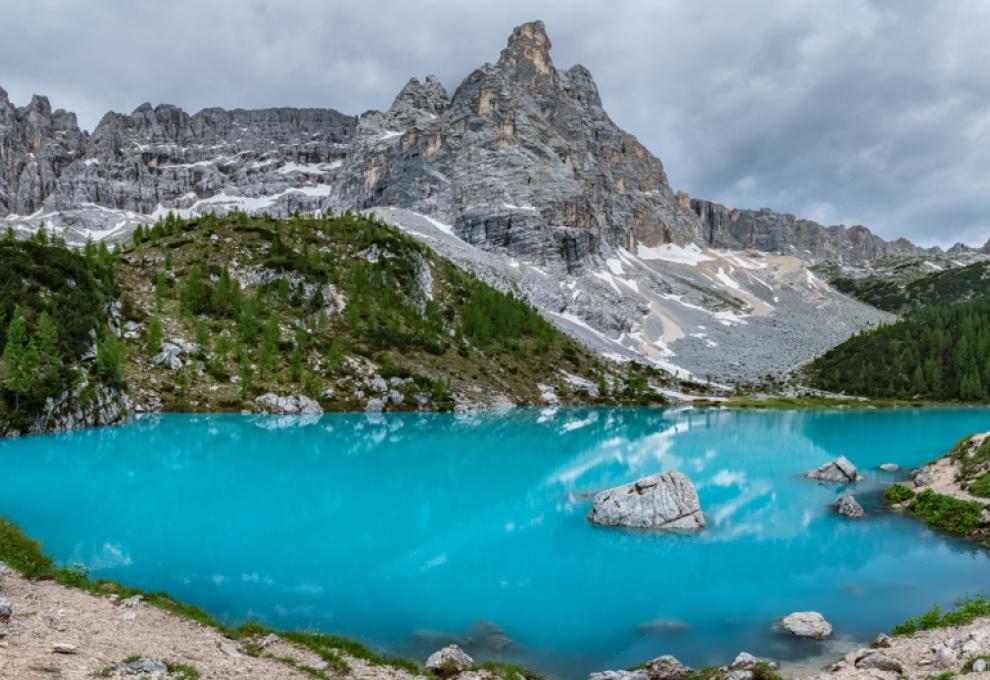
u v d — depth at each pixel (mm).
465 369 164250
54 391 87125
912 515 50000
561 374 187125
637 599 32438
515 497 56094
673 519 46594
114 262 162625
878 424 124938
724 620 29906
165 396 113125
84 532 40969
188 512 47656
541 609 31016
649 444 93125
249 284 169000
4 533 30500
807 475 66562
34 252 116500
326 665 21312
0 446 74812
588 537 43688
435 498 55281
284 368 134625
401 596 32250
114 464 66250
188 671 16797
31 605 21062
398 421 115500
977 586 34406
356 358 148250
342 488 58781
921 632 26094
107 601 24172
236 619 28203
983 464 52281
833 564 38219
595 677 22859
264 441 86125
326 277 176375
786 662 25125
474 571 36406
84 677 14484
